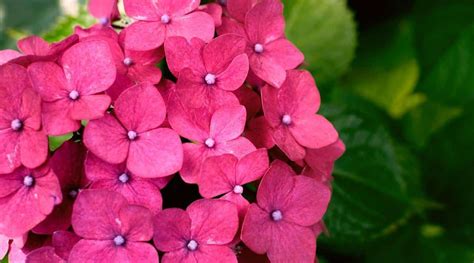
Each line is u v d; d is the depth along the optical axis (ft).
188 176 1.24
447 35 2.07
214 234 1.22
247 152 1.25
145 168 1.23
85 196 1.19
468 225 1.90
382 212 1.76
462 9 2.08
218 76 1.28
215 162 1.22
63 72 1.25
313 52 1.87
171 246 1.22
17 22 2.15
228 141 1.26
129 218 1.19
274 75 1.32
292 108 1.34
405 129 2.05
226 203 1.21
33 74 1.22
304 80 1.34
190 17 1.31
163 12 1.32
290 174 1.25
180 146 1.23
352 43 1.87
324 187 1.27
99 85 1.25
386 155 1.78
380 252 1.84
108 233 1.21
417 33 2.09
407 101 2.05
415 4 2.11
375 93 2.05
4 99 1.22
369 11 2.13
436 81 2.05
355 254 1.82
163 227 1.20
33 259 1.22
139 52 1.31
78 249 1.20
